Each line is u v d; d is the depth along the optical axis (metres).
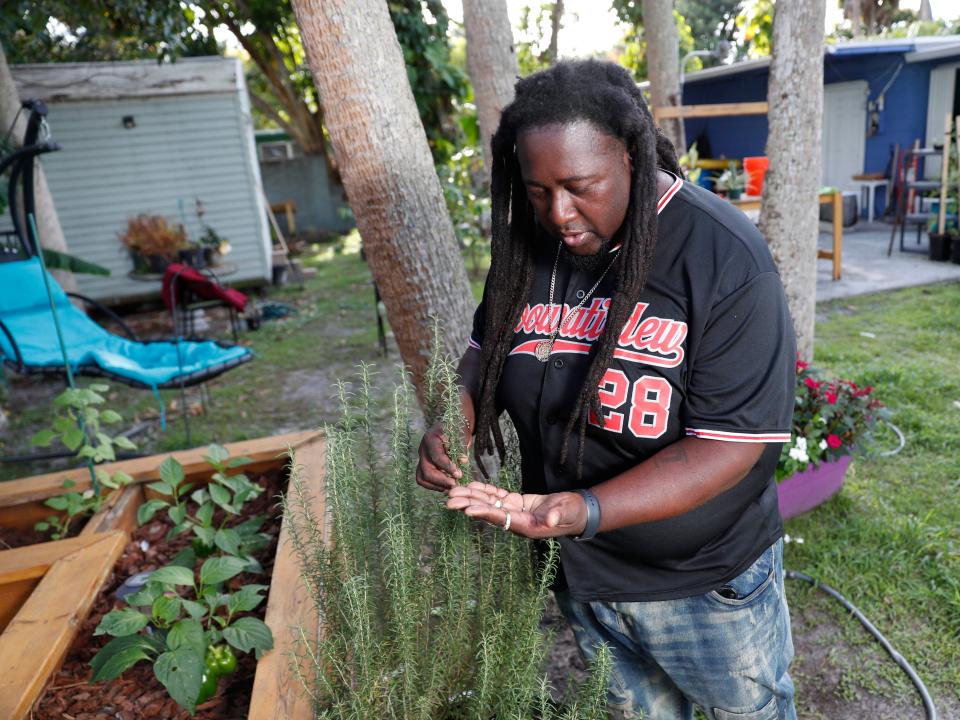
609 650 1.43
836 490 3.31
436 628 1.69
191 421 5.35
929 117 12.00
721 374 1.15
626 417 1.23
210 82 9.94
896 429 3.93
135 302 10.14
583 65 1.13
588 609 1.56
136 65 9.82
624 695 1.59
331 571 1.70
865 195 12.76
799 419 3.04
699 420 1.17
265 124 25.48
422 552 1.76
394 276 2.44
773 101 3.46
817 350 5.51
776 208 3.53
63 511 2.93
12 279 4.77
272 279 10.93
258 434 5.01
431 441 1.46
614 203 1.13
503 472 1.55
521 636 1.55
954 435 3.83
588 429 1.29
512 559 1.59
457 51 22.25
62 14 7.79
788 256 3.56
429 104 11.41
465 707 1.66
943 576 2.73
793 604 2.68
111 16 7.38
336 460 1.64
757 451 1.16
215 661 1.92
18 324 4.73
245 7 14.45
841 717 2.22
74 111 9.60
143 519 2.49
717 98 14.96
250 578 2.45
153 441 5.01
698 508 1.26
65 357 2.78
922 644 2.45
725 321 1.14
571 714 1.41
